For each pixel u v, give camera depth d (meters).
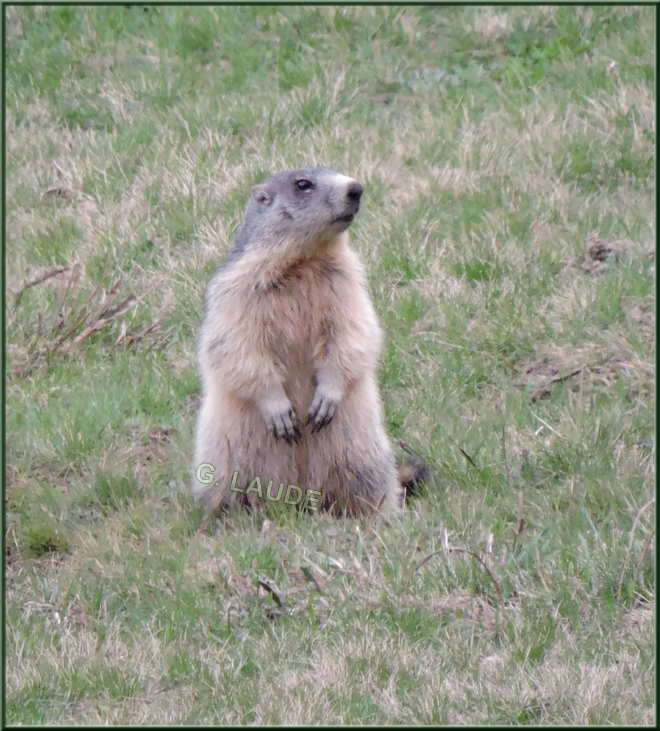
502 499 9.28
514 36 18.28
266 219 9.38
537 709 6.75
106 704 7.03
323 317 9.48
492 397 11.20
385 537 8.70
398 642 7.38
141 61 18.66
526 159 14.95
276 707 6.82
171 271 12.98
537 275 12.72
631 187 14.30
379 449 9.70
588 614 7.62
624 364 11.18
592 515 8.98
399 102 17.16
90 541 9.13
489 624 7.57
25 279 13.09
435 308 12.38
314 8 19.25
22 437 10.83
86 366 12.18
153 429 11.06
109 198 15.14
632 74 16.53
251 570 8.40
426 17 19.16
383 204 14.35
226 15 19.33
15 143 16.66
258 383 9.30
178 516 9.40
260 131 16.30
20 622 8.02
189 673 7.28
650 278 12.27
